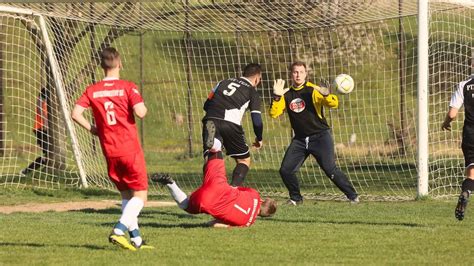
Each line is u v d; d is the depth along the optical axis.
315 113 31.36
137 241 20.09
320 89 31.31
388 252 19.80
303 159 32.06
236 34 50.28
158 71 71.62
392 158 51.50
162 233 23.08
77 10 39.78
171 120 67.62
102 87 19.52
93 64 43.47
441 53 40.59
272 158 53.91
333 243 21.25
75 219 27.31
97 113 19.47
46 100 42.22
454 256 19.22
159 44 75.38
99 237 22.31
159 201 34.88
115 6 39.41
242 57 59.06
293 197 32.38
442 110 47.75
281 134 57.19
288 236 22.53
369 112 62.09
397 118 59.78
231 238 22.11
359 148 55.44
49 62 40.47
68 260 18.48
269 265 17.97
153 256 19.06
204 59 65.44
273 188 41.47
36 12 39.22
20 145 54.97
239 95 27.16
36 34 42.12
